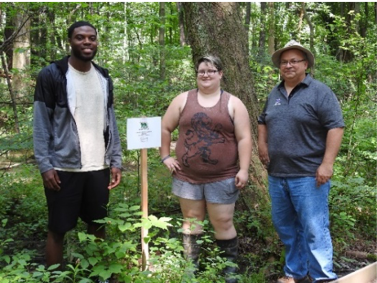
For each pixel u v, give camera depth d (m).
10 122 5.14
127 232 3.79
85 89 3.28
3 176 6.07
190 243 3.66
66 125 3.23
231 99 3.53
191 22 5.12
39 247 4.32
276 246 4.20
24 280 2.87
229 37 5.04
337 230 4.55
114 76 6.60
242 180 3.49
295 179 3.39
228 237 3.68
